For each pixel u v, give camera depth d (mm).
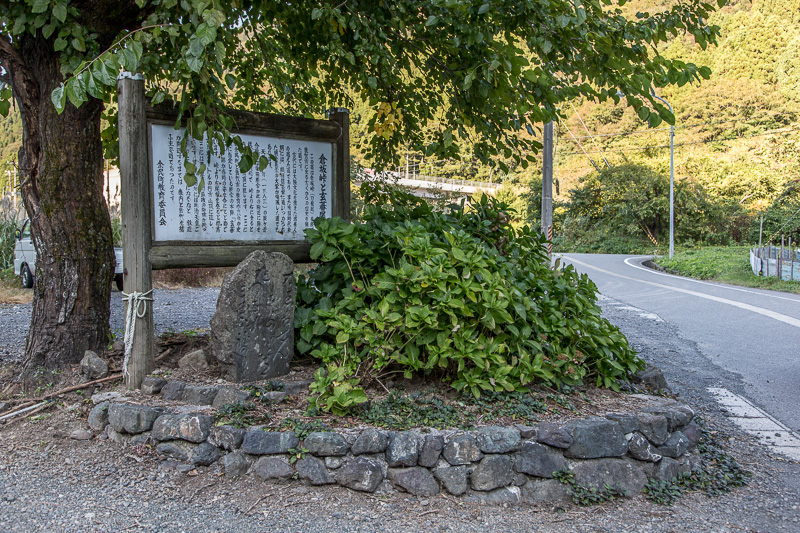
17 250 12195
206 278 12953
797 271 16062
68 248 4168
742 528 3004
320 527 2748
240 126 4234
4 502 2828
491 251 4262
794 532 2973
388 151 6027
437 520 2898
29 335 4184
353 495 3047
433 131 5613
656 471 3488
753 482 3590
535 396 3799
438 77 5090
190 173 3568
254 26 5117
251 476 3121
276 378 3920
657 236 38406
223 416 3326
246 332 3809
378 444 3123
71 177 4168
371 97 5121
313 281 4527
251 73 6168
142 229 3824
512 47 3812
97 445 3398
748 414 4902
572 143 48875
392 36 4668
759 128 39750
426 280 3600
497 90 4289
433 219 4660
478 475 3150
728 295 13305
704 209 36094
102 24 4227
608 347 4219
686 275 21516
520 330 3955
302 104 6520
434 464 3141
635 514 3111
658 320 9609
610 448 3355
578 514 3078
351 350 3787
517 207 37438
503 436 3205
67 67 3617
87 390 3957
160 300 9953
